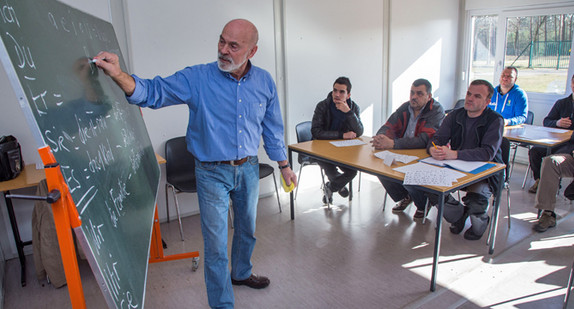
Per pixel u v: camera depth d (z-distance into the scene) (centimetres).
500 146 285
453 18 508
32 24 96
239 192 205
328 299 224
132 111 186
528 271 244
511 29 476
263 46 364
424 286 233
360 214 344
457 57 528
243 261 231
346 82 337
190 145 190
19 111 268
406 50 469
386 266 257
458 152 258
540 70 460
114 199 121
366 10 425
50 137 88
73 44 121
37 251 241
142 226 144
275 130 211
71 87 110
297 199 386
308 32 390
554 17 435
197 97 179
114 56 138
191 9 323
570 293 211
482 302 215
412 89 306
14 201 279
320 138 344
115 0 296
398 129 332
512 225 308
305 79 398
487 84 268
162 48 316
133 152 164
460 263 256
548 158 288
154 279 251
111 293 96
